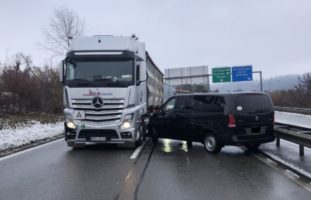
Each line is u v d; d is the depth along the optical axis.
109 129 13.66
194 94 14.25
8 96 27.98
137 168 10.66
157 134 15.81
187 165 11.08
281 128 13.75
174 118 14.82
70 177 9.52
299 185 8.62
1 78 28.22
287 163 10.90
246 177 9.46
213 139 13.16
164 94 27.19
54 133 20.67
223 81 52.69
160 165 11.09
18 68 29.69
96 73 13.81
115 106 13.71
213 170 10.34
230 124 12.60
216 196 7.74
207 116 13.38
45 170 10.42
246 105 12.84
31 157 12.65
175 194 7.90
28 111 30.05
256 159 12.09
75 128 13.74
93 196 7.77
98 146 15.35
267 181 9.02
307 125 26.67
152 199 7.54
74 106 13.77
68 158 12.42
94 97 13.67
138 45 15.80
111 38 14.25
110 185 8.69
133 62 13.95
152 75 20.02
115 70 13.85
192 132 14.02
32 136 18.78
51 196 7.78
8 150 14.23
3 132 19.56
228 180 9.14
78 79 13.80
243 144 12.72
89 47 14.02
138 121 14.52
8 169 10.58
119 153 13.47
